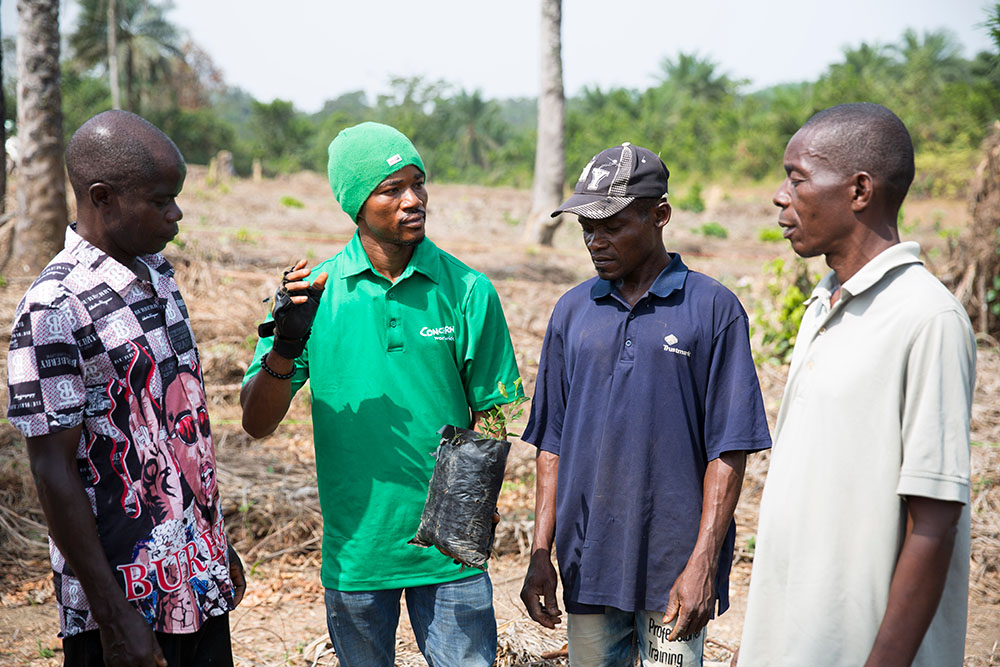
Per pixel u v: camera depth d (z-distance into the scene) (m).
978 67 42.06
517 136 78.44
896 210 2.06
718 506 2.52
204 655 2.47
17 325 2.13
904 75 57.59
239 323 8.45
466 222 24.09
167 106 64.69
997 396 7.32
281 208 22.91
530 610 2.74
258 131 71.19
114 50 33.34
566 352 2.74
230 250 11.89
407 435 2.74
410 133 71.75
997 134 9.25
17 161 9.67
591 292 2.71
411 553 2.75
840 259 2.09
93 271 2.24
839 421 2.03
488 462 2.50
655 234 2.59
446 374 2.79
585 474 2.66
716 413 2.55
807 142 2.07
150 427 2.29
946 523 1.88
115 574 2.23
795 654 2.08
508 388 2.88
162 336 2.35
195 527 2.37
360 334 2.75
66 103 55.16
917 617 1.91
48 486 2.12
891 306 1.99
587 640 2.71
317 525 5.37
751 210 32.50
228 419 7.10
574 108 83.56
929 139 40.69
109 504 2.23
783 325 8.37
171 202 2.32
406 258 2.79
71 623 2.27
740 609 4.51
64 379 2.14
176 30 57.56
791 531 2.11
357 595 2.77
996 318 9.05
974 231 9.18
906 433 1.95
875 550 2.00
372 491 2.74
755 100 66.50
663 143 57.53
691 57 75.31
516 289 11.51
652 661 2.63
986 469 5.85
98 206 2.24
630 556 2.57
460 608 2.77
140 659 2.18
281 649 4.08
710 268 15.83
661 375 2.55
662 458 2.56
